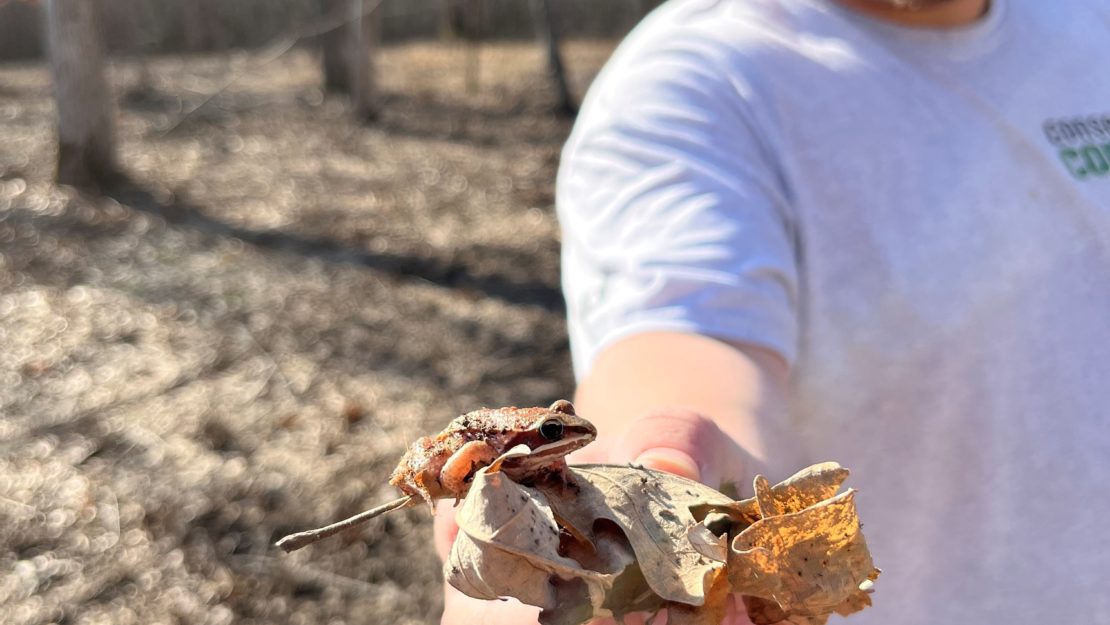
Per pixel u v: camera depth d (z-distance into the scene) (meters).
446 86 5.44
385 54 6.42
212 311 2.42
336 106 4.88
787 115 0.58
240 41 6.77
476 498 0.33
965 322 0.58
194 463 1.78
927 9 0.60
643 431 0.42
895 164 0.58
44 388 2.04
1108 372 0.59
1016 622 0.60
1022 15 0.63
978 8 0.61
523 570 0.33
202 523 1.61
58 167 3.36
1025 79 0.60
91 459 1.78
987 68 0.60
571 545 0.34
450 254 2.89
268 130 4.38
